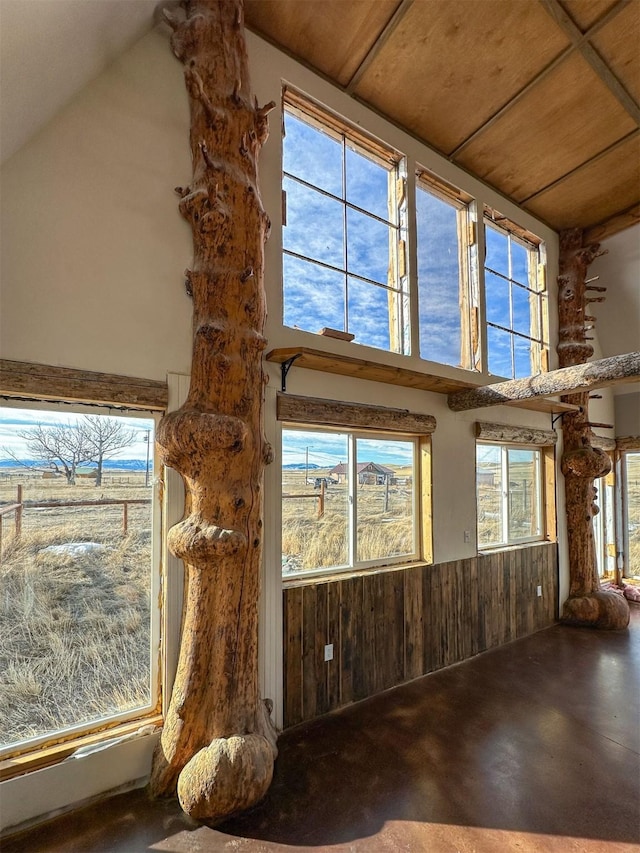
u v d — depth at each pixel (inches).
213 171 96.2
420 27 116.0
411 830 78.1
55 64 76.4
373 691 125.4
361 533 134.4
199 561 86.1
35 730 82.0
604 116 143.9
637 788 88.5
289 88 123.2
